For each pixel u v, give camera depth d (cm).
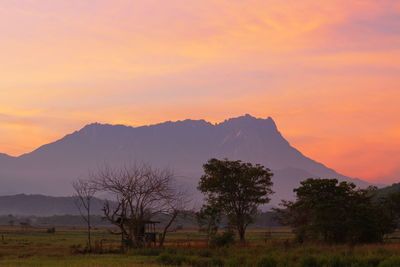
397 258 3531
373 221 5894
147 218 6412
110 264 3944
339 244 5547
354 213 5888
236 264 4012
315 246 5166
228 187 6831
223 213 6881
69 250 6122
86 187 6756
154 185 6381
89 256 5062
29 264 3981
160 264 4050
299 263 3734
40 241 9175
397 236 8850
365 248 4666
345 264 3675
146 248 5531
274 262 3847
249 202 6931
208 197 6925
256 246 5603
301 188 6125
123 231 6284
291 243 5806
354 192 6134
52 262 4172
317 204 5916
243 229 6938
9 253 5628
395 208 7125
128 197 6319
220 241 5922
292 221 7494
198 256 4834
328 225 5850
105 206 6519
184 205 6462
